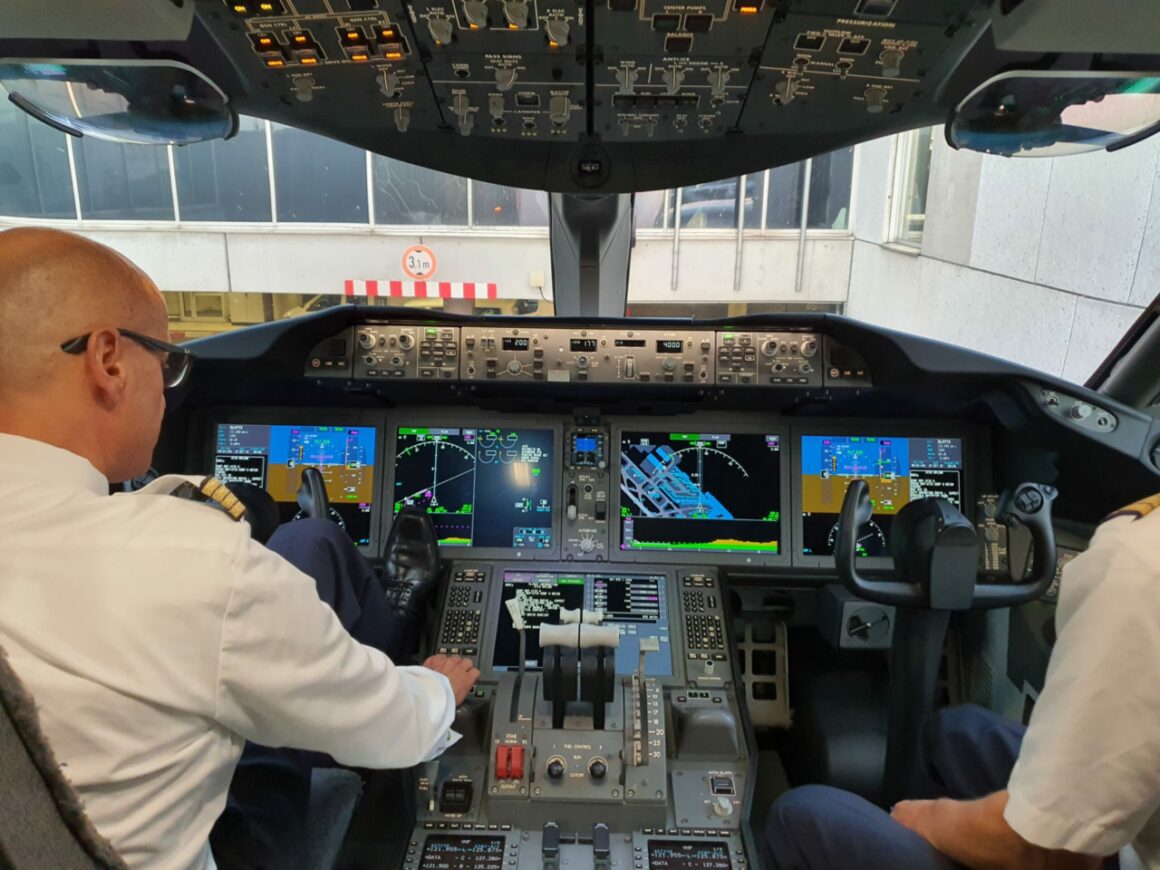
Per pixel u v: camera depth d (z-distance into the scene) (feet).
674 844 6.19
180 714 2.81
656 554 8.15
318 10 4.51
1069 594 2.81
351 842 6.23
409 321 7.56
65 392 2.87
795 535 8.18
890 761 5.89
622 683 7.10
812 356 7.39
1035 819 2.70
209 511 3.04
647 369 7.47
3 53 5.00
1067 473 7.34
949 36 4.69
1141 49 4.66
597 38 4.79
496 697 6.85
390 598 7.47
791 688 8.18
